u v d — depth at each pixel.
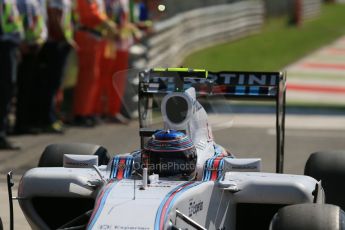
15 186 29.59
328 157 21.41
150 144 17.97
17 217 25.58
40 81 40.38
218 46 86.44
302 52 86.31
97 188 18.19
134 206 15.84
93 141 38.69
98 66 43.28
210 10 86.50
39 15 37.59
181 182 17.41
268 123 45.44
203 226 17.09
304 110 50.75
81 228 17.08
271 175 18.55
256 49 85.81
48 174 18.55
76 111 43.44
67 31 40.16
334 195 20.83
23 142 38.31
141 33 48.44
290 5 127.44
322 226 15.52
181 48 73.56
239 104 52.19
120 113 45.44
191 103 18.78
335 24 121.94
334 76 69.81
